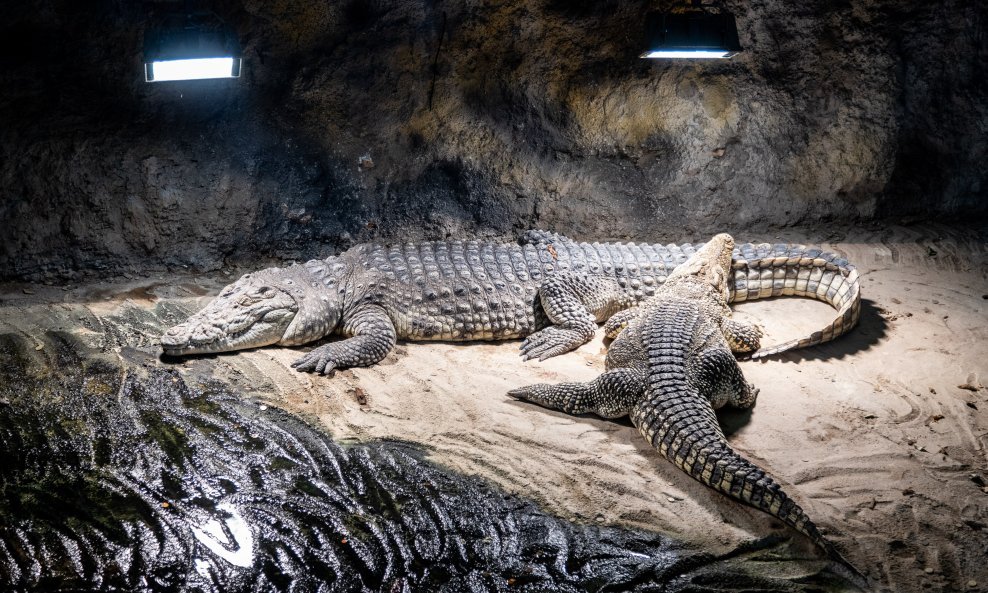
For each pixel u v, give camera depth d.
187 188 7.98
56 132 7.52
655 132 9.05
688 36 6.43
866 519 4.74
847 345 6.86
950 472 5.16
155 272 7.89
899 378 6.31
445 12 8.27
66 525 4.53
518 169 8.86
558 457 5.30
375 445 5.39
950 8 8.86
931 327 7.09
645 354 5.83
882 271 8.27
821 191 9.19
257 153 8.25
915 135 9.17
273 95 8.23
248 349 6.54
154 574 4.22
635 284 7.41
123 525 4.55
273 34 7.98
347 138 8.51
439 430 5.57
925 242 8.88
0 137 7.38
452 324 6.88
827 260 7.55
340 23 8.13
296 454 5.27
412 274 7.00
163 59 5.75
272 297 6.54
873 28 8.88
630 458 5.32
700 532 4.64
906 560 4.44
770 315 7.48
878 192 9.21
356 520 4.69
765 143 9.16
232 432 5.46
